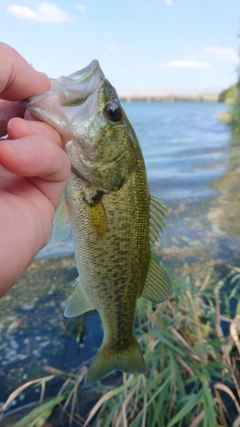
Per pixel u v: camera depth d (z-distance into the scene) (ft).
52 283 1.32
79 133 0.50
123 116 0.56
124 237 0.59
